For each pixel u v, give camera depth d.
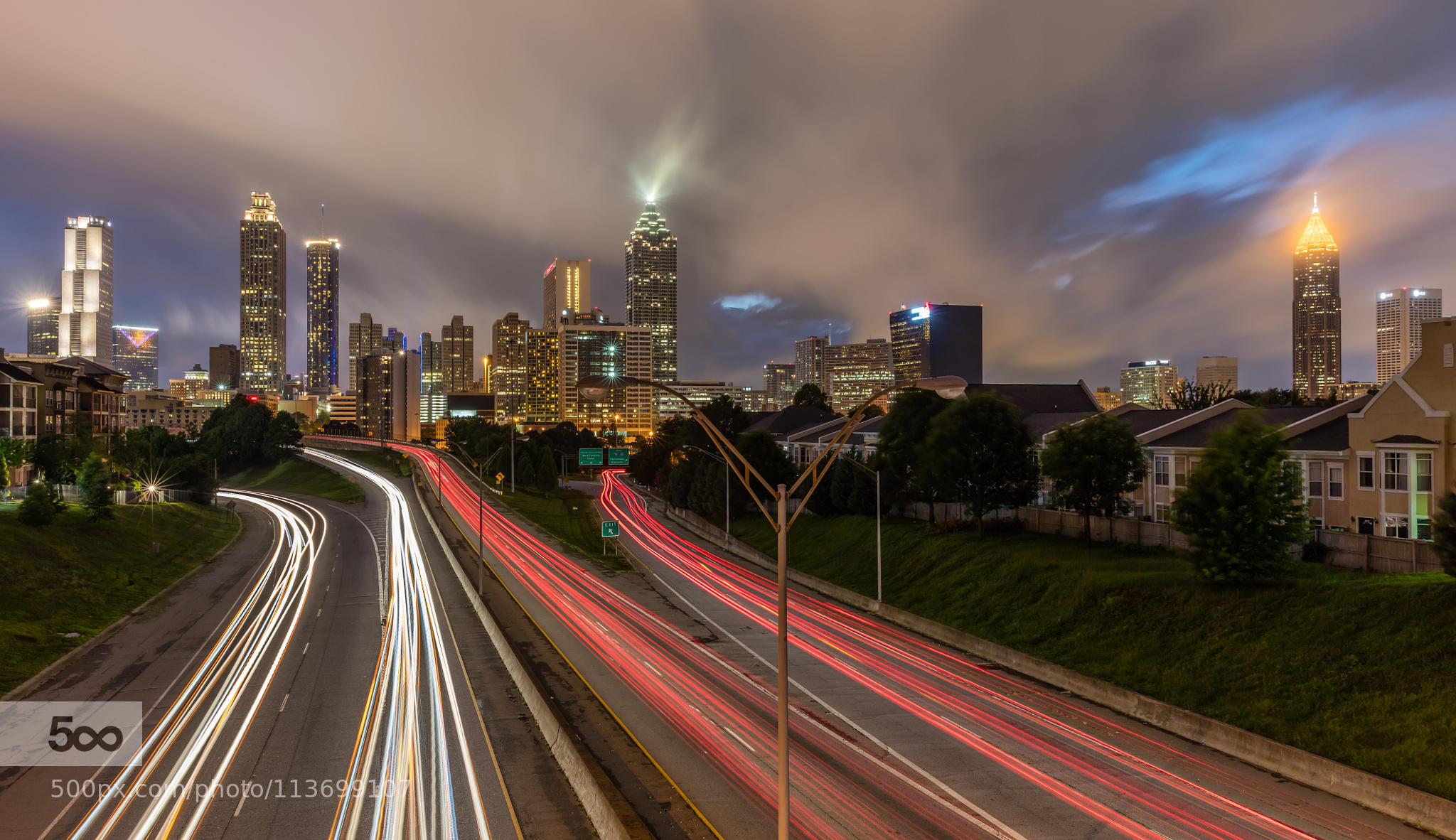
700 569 69.00
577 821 22.17
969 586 48.34
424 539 84.75
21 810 23.39
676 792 23.66
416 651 41.62
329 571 66.75
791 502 87.06
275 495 126.56
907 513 68.44
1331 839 20.44
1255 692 29.20
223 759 27.06
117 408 121.62
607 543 82.81
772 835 20.88
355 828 21.86
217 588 59.72
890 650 41.47
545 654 39.88
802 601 55.50
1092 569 43.22
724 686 34.72
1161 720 29.45
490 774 25.52
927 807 22.59
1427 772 22.50
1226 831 20.92
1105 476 48.44
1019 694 33.66
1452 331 40.19
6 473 75.56
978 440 55.22
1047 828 21.25
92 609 49.41
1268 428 36.56
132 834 21.84
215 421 179.75
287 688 35.22
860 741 27.89
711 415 133.88
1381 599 30.31
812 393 157.12
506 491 122.75
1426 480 40.84
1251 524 35.12
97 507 67.94
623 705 31.83
